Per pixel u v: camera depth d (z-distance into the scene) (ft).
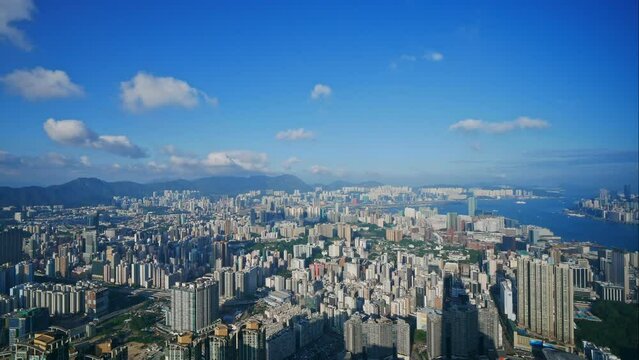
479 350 623.36
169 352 423.23
